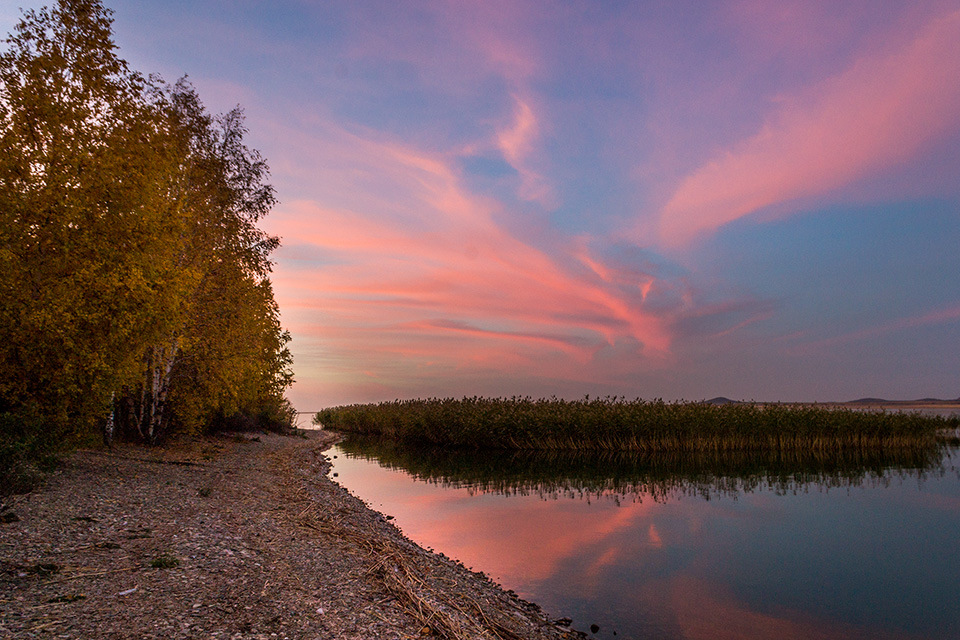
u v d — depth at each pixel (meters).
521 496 20.86
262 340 28.84
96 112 14.06
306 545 8.95
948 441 42.44
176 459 17.67
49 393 12.19
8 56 12.93
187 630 4.89
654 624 8.84
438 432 42.91
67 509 8.69
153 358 19.77
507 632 7.02
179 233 15.91
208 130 21.12
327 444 43.84
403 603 6.77
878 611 9.61
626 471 28.12
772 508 18.52
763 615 9.34
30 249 12.31
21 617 4.72
